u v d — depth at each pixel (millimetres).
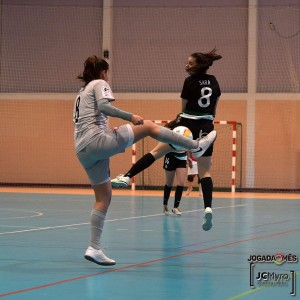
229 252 9234
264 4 30047
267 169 29906
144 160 8820
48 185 31641
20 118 31781
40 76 31766
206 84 9422
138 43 31172
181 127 9227
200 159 9438
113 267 7867
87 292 6301
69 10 31547
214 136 8930
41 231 12031
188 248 9688
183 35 30859
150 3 31125
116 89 31281
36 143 31719
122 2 31281
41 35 31703
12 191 26922
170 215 15898
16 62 31797
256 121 29969
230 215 16156
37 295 6113
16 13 31828
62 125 31547
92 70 7941
